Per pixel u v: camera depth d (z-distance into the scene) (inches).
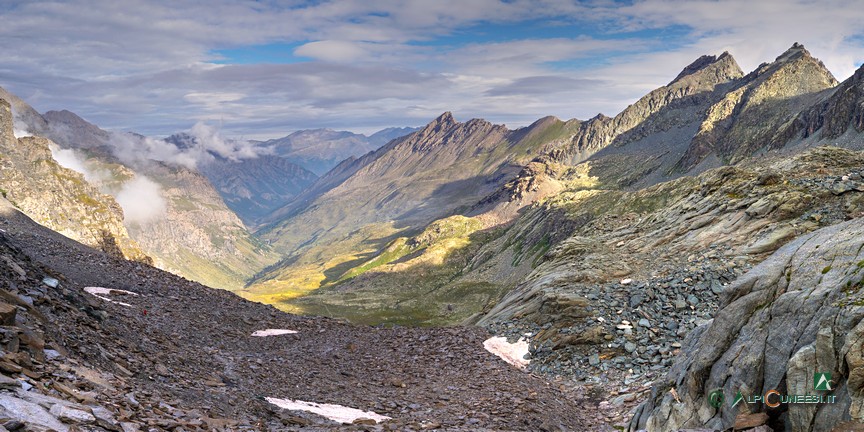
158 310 1411.2
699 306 1483.8
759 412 561.9
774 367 557.6
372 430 676.1
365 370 1269.7
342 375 1183.6
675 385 735.1
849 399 457.7
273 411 743.1
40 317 661.3
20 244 1739.7
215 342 1250.0
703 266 1663.4
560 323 1553.9
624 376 1263.5
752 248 1668.3
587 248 2406.5
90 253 1939.0
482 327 1705.2
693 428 639.1
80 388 481.4
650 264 1839.3
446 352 1445.6
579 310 1563.7
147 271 1923.0
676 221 2202.3
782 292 630.5
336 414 801.6
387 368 1302.9
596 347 1414.9
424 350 1470.2
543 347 1481.3
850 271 547.2
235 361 1047.0
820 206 1744.6
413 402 977.5
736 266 1614.2
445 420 832.9
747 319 652.7
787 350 549.0
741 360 601.9
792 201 1790.1
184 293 1756.9
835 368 480.7
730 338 655.8
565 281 1818.4
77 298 903.1
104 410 431.8
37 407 369.1
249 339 1403.8
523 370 1381.6
